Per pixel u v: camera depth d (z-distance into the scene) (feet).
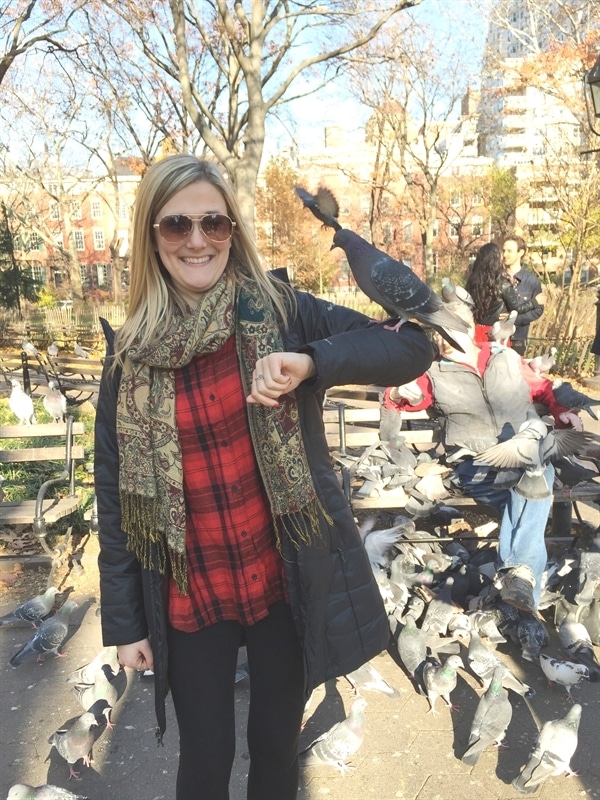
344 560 5.55
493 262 13.23
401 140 99.96
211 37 58.54
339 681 10.23
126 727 9.27
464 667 10.50
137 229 5.30
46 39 56.39
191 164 5.21
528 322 20.65
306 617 5.33
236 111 61.36
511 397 11.98
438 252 136.15
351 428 17.40
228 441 5.24
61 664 10.84
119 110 81.41
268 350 5.07
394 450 13.23
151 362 5.12
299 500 5.13
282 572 5.56
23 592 13.15
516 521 10.53
